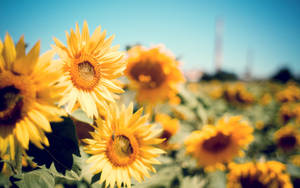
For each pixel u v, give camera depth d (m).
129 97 1.04
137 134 0.57
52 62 0.40
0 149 0.37
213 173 1.09
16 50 0.37
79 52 0.49
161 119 1.07
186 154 1.15
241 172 0.98
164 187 0.87
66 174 0.43
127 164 0.55
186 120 1.40
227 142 1.05
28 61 0.37
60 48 0.46
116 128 0.56
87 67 0.50
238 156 1.10
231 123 1.01
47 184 0.42
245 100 2.47
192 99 1.23
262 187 0.93
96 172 0.50
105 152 0.54
